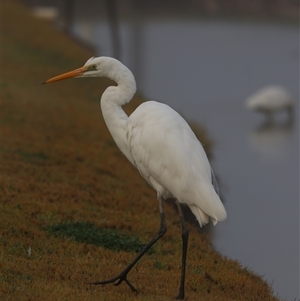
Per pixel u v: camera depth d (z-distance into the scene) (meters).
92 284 7.28
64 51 31.06
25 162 12.60
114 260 8.34
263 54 38.00
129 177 13.51
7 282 6.84
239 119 23.25
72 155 13.87
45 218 9.59
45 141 14.64
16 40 29.47
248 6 61.12
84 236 9.01
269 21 54.34
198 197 6.84
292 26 51.44
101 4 58.94
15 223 9.03
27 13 38.62
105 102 7.90
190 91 28.39
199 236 10.57
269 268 10.79
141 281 7.65
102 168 13.41
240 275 8.65
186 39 42.78
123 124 7.83
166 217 11.09
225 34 45.62
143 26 48.34
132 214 10.81
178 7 60.56
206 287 7.86
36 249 8.30
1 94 18.12
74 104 19.98
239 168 17.11
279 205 14.37
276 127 22.20
